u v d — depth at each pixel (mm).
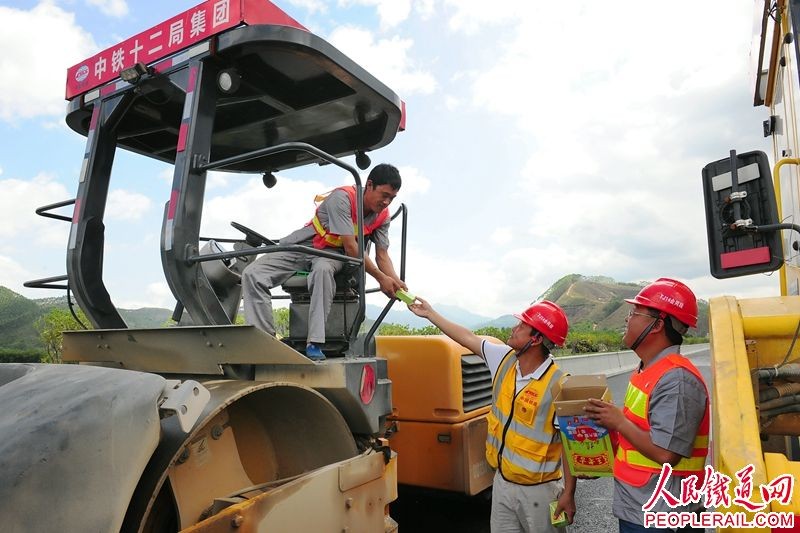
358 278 3334
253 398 3062
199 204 3141
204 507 2660
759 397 2303
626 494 2420
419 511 5160
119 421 1892
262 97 3799
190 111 3172
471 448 4449
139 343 3205
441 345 4539
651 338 2535
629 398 2516
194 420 2148
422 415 4535
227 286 4094
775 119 3906
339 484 2820
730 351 2059
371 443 3240
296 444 3170
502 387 3139
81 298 3654
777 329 2314
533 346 3084
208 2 3234
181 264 3008
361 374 3152
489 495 4930
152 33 3482
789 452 2998
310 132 4441
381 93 3805
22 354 10477
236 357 2865
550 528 2934
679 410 2289
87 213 3703
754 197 2398
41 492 1652
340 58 3389
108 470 1812
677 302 2480
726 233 2475
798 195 2883
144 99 3816
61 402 1870
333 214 3586
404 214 4086
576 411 2477
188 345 2980
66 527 1673
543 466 2949
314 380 3041
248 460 2996
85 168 3742
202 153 3176
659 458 2270
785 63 3225
